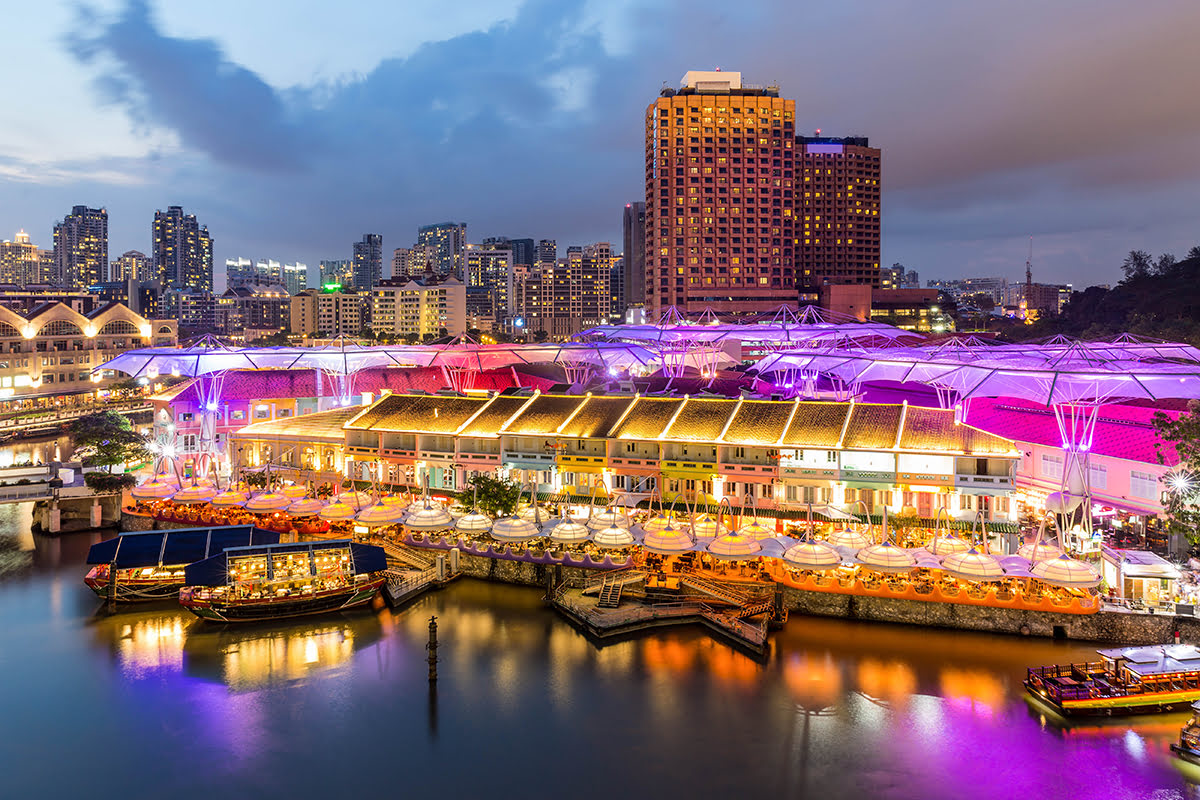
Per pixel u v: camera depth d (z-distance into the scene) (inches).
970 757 1937.7
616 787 1859.0
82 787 1877.5
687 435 3159.5
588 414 3457.2
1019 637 2501.2
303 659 2490.2
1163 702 2096.5
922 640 2503.7
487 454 3440.0
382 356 5423.2
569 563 2930.6
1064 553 2586.1
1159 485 2938.0
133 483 4047.7
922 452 2849.4
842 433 3011.8
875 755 1952.5
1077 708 2063.2
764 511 3011.8
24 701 2247.8
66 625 2753.4
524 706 2203.5
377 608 2866.6
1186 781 1838.1
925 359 4638.3
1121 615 2425.0
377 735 2079.2
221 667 2442.2
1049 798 1788.9
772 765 1925.4
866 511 2878.9
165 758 1988.2
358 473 3786.9
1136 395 3228.3
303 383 5012.3
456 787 1868.8
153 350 4753.9
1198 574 2640.3
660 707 2183.8
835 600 2667.3
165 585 2942.9
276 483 3821.4
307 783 1889.8
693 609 2699.3
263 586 2800.2
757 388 5935.0
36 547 3668.8
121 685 2336.4
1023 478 3481.8
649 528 2847.0
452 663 2452.0
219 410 4618.6
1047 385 3353.8
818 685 2261.3
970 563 2471.7
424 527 3051.2
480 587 3046.3
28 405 7303.2
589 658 2466.8
